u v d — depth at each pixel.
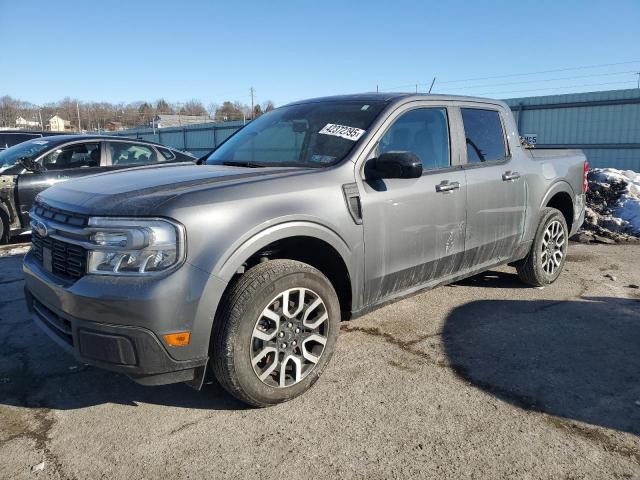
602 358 3.75
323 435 2.79
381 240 3.49
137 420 2.96
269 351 2.95
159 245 2.58
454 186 3.99
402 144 3.78
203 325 2.67
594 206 9.28
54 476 2.49
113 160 8.20
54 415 3.02
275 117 4.33
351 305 3.45
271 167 3.54
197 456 2.63
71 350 2.78
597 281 5.69
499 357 3.75
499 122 4.78
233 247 2.73
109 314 2.56
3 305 4.88
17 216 7.38
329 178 3.26
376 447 2.69
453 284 5.49
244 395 2.89
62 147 7.79
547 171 5.14
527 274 5.23
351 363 3.63
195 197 2.73
